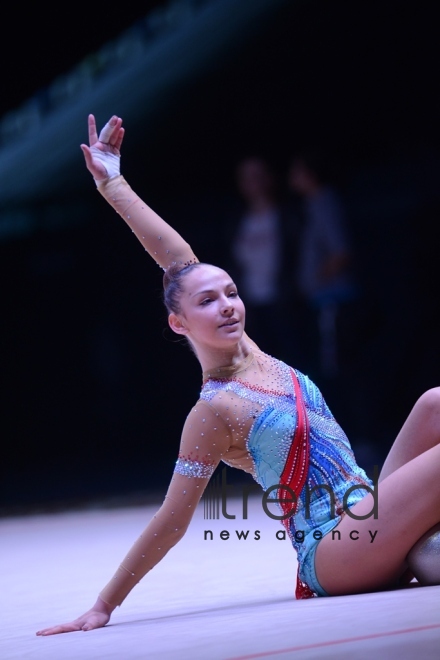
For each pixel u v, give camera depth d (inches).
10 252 1261.1
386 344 1169.4
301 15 1195.3
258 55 1222.3
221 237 1288.1
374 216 1246.9
